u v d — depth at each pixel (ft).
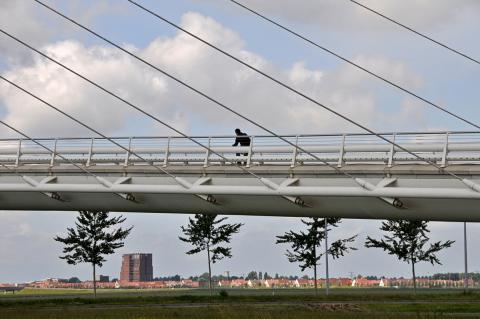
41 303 150.71
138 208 124.98
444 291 209.05
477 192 96.68
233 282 349.61
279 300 152.05
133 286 398.62
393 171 105.70
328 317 101.60
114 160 129.80
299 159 114.62
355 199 107.04
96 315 107.45
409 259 187.83
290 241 190.80
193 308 124.26
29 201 132.98
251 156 118.52
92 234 193.47
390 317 100.78
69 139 133.69
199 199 118.42
